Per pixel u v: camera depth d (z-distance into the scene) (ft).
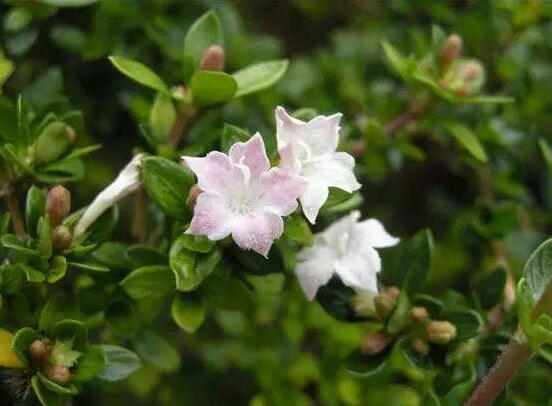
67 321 0.41
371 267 0.43
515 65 0.59
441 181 0.67
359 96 0.62
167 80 0.55
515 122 0.59
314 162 0.41
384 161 0.56
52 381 0.41
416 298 0.44
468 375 0.44
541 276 0.41
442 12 0.61
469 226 0.56
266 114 0.57
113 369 0.42
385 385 0.55
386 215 0.67
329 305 0.45
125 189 0.42
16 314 0.42
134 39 0.55
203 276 0.41
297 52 0.74
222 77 0.43
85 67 0.57
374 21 0.68
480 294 0.47
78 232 0.42
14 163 0.43
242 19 0.71
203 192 0.39
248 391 0.61
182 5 0.56
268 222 0.39
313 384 0.59
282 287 0.47
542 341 0.39
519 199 0.60
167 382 0.59
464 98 0.49
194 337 0.59
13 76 0.55
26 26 0.51
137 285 0.42
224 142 0.41
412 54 0.53
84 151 0.44
